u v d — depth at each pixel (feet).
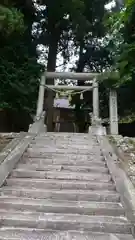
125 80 37.29
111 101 42.91
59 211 16.08
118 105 46.83
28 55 42.68
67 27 53.78
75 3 44.65
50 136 31.09
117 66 31.83
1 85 36.94
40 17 50.57
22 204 16.31
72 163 23.41
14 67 39.29
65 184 19.39
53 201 17.19
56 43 57.62
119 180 19.57
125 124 53.72
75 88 46.65
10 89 37.58
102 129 37.63
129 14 30.60
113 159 23.56
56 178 20.88
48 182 19.52
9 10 29.25
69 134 32.96
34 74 42.91
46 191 18.15
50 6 45.98
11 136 30.55
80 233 13.85
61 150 25.88
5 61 37.14
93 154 25.44
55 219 14.96
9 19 28.89
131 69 31.27
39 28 53.83
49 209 16.15
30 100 44.45
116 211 15.85
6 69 37.19
